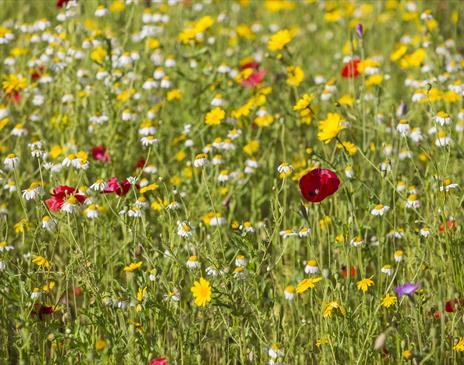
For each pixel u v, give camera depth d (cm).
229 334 577
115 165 845
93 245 662
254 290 616
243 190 810
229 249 730
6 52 1106
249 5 1538
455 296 587
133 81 948
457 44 1230
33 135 847
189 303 641
